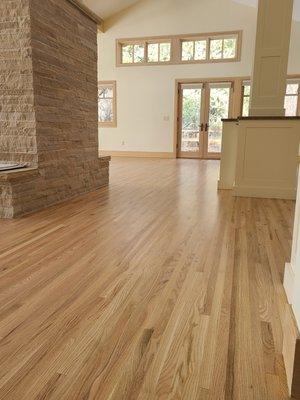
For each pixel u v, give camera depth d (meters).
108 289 1.43
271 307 1.30
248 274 1.60
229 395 0.86
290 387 0.86
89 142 3.74
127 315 1.23
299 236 0.94
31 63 2.63
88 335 1.11
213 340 1.09
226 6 7.91
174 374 0.93
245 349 1.04
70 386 0.88
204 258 1.80
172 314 1.24
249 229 2.36
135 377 0.92
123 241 2.07
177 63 8.47
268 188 3.55
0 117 2.79
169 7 8.24
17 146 2.82
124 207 3.01
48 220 2.55
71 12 3.18
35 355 1.01
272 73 3.60
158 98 8.77
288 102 7.90
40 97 2.78
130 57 8.88
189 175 5.30
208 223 2.50
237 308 1.29
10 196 2.55
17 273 1.59
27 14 2.55
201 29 8.16
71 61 3.24
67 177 3.31
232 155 3.99
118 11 8.52
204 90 8.47
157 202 3.25
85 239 2.10
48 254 1.84
